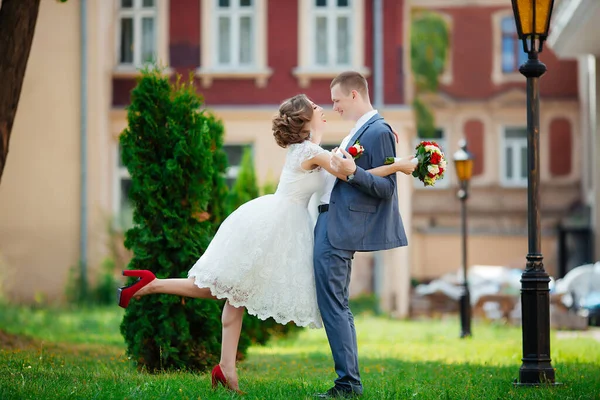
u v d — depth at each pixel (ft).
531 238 33.86
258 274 27.30
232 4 96.43
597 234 92.22
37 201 93.04
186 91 36.55
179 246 35.32
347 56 95.66
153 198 35.37
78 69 93.35
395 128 94.17
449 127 138.00
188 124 35.88
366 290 93.76
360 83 28.48
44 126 93.09
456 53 138.72
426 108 130.93
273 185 58.59
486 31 138.41
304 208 28.09
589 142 127.65
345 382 27.12
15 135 93.04
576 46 87.04
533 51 34.35
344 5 95.71
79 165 93.30
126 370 34.71
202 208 35.99
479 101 138.10
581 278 80.94
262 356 45.98
